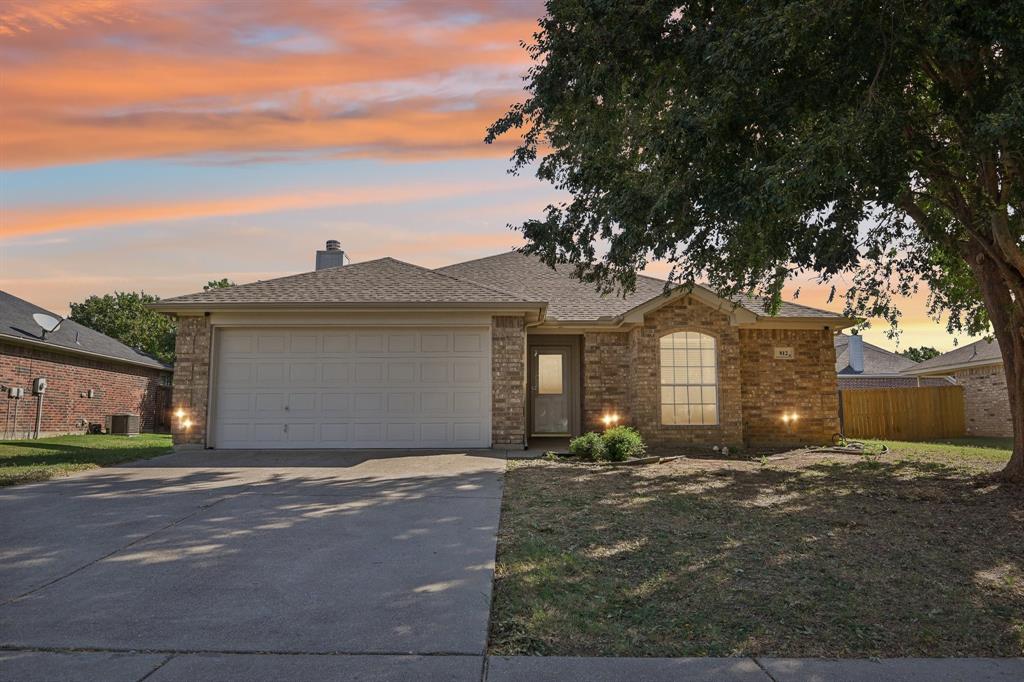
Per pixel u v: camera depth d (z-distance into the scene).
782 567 5.25
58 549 5.46
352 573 4.89
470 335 12.66
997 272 10.10
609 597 4.50
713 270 11.59
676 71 8.94
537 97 9.41
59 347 18.94
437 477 9.25
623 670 3.37
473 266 18.64
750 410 14.71
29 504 7.25
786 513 7.26
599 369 14.60
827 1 6.53
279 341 12.58
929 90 8.83
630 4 8.08
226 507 7.14
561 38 8.74
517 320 12.69
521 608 4.25
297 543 5.69
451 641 3.69
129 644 3.60
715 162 7.95
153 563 5.09
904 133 8.28
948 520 7.05
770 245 8.84
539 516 6.84
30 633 3.74
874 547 5.91
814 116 8.09
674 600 4.47
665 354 14.26
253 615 4.05
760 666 3.47
